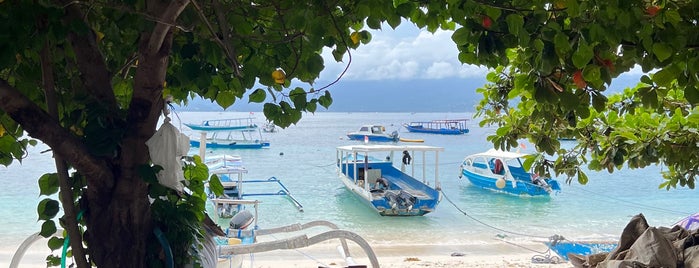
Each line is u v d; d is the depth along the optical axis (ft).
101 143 8.44
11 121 10.76
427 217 70.95
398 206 70.18
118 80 10.83
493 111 23.00
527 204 80.64
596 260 20.79
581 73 9.86
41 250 34.60
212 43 9.17
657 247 17.56
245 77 9.94
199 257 10.23
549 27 9.00
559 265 35.47
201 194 10.91
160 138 8.99
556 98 10.23
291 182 96.58
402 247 46.26
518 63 13.71
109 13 9.12
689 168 20.63
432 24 10.41
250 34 9.82
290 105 10.33
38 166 102.06
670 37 9.07
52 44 9.00
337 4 9.76
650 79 11.22
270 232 21.75
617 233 61.21
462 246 46.88
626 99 20.35
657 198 83.56
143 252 9.11
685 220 24.80
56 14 7.07
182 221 9.60
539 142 20.81
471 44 10.52
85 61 8.83
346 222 67.31
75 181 9.45
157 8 8.30
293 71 9.53
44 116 7.97
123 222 8.93
